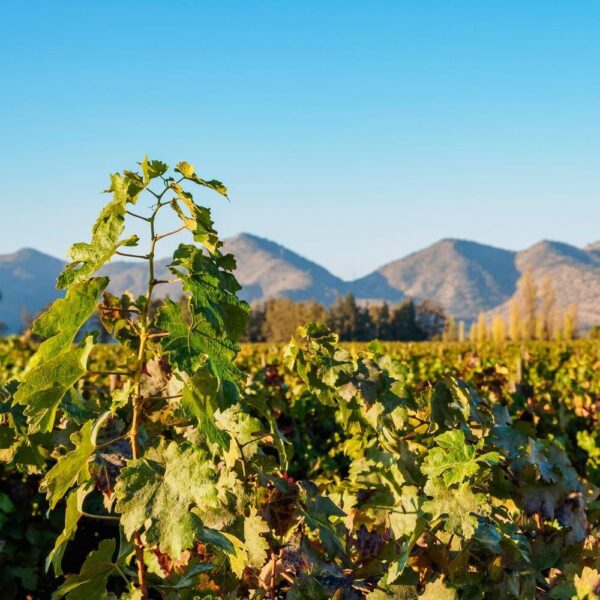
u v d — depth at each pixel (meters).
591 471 5.76
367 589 2.15
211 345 1.73
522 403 6.44
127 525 1.72
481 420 2.64
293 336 2.64
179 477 1.75
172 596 2.07
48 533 4.76
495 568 2.12
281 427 4.83
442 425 2.60
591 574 1.98
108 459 2.47
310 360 2.61
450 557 2.20
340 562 2.33
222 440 1.75
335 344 2.65
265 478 2.34
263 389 4.93
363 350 2.76
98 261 1.72
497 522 2.08
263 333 115.12
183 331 1.70
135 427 1.89
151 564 2.46
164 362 2.58
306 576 2.14
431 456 1.97
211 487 1.71
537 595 2.19
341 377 2.56
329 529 2.28
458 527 1.91
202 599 2.04
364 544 2.46
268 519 2.31
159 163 1.75
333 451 6.06
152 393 2.62
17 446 2.74
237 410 2.44
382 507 2.65
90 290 1.74
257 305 123.62
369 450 2.74
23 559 4.75
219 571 2.34
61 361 1.74
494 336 111.81
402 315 123.88
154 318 1.68
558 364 15.12
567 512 2.59
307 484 2.39
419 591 2.14
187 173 1.78
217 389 1.74
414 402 2.59
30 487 4.91
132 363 2.59
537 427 6.40
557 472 2.75
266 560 2.28
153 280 1.81
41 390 1.72
